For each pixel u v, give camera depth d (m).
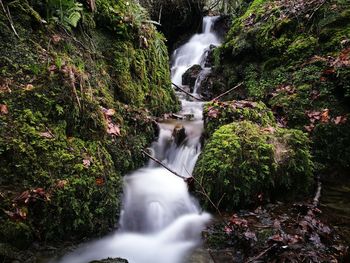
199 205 3.78
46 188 2.88
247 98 6.16
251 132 4.00
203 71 8.25
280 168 3.85
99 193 3.19
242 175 3.65
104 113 3.85
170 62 10.38
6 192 2.71
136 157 4.23
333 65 5.03
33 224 2.79
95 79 4.16
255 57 6.94
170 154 4.62
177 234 3.35
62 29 4.05
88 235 3.12
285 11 6.89
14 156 2.83
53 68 3.48
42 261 2.72
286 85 5.59
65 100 3.39
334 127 4.66
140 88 5.12
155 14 9.70
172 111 5.89
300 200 3.85
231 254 2.98
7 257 2.57
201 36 11.75
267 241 2.94
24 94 3.16
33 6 3.91
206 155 3.88
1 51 3.29
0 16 3.43
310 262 2.67
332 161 4.55
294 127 4.86
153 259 2.99
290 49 6.02
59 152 3.11
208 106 4.65
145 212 3.50
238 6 12.22
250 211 3.64
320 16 6.04
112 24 4.88
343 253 2.86
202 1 11.97
